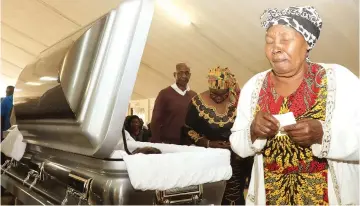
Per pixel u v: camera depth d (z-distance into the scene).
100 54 1.15
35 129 1.74
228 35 4.61
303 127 0.88
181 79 3.07
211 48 5.07
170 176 1.23
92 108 1.15
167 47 5.43
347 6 3.34
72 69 1.18
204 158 1.35
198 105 2.20
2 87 8.22
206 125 2.14
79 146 1.30
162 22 4.84
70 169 1.41
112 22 1.16
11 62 7.53
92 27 1.18
